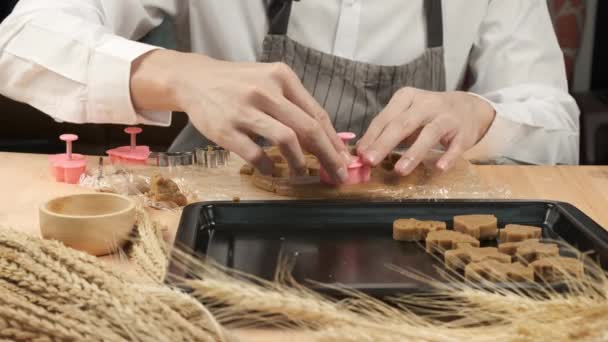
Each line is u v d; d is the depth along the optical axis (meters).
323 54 1.92
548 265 0.99
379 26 2.03
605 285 0.83
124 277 0.88
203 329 0.79
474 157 1.79
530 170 1.64
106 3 1.91
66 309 0.78
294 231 1.24
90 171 1.53
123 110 1.57
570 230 1.22
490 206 1.30
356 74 1.93
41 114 2.61
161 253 1.00
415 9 2.04
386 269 1.06
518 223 1.30
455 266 1.05
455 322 0.86
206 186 1.44
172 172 1.52
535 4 2.21
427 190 1.43
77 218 1.09
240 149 1.33
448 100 1.62
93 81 1.58
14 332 0.77
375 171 1.53
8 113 2.60
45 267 0.84
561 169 1.65
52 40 1.62
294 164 1.32
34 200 1.37
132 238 1.10
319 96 1.93
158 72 1.48
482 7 2.14
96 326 0.77
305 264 1.08
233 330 0.89
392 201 1.30
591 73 2.94
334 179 1.38
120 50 1.56
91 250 1.10
